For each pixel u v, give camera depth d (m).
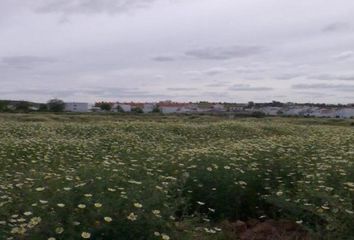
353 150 9.75
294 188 6.97
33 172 7.50
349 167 6.94
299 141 12.98
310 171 7.63
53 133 18.58
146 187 5.62
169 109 77.81
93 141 14.70
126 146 13.68
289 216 6.13
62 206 4.67
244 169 7.83
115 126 21.39
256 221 6.58
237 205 6.92
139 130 20.16
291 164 8.53
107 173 6.29
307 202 5.86
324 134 17.92
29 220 4.71
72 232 4.48
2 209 5.08
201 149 10.54
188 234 5.32
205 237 5.65
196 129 21.16
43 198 5.17
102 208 4.75
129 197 5.07
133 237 4.74
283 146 11.19
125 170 7.20
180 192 6.28
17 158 10.74
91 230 4.57
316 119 47.66
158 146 13.84
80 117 41.78
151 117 47.88
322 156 8.96
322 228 5.46
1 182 7.05
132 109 76.62
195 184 7.04
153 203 5.14
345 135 15.84
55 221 4.57
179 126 21.77
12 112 54.25
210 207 6.84
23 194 5.58
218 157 8.33
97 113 58.94
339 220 5.16
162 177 6.79
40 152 11.55
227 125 23.00
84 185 5.30
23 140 13.77
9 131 18.80
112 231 4.66
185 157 8.91
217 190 6.91
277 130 22.95
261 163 8.56
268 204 7.07
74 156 11.12
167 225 5.08
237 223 6.30
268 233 5.94
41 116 40.75
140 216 4.83
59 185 5.60
